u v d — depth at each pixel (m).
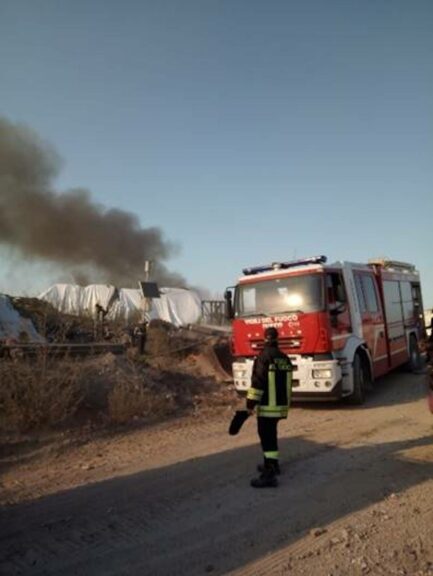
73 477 6.10
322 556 3.97
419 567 3.75
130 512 4.98
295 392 9.83
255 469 6.25
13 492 5.62
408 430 8.05
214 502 5.20
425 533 4.31
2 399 7.83
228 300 10.82
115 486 5.74
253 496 5.34
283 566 3.85
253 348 10.26
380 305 12.29
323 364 9.56
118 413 8.73
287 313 9.85
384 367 12.09
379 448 7.09
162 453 7.07
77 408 8.66
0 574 3.86
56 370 8.88
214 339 15.95
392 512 4.80
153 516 4.88
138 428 8.55
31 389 8.03
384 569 3.73
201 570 3.85
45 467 6.55
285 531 4.47
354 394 10.23
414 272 15.43
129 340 15.77
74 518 4.86
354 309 10.67
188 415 9.59
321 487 5.57
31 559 4.08
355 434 7.94
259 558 4.00
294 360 9.81
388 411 9.68
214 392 11.91
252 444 7.43
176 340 16.27
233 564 3.92
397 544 4.13
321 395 9.64
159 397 9.83
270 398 5.79
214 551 4.14
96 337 15.73
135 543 4.32
